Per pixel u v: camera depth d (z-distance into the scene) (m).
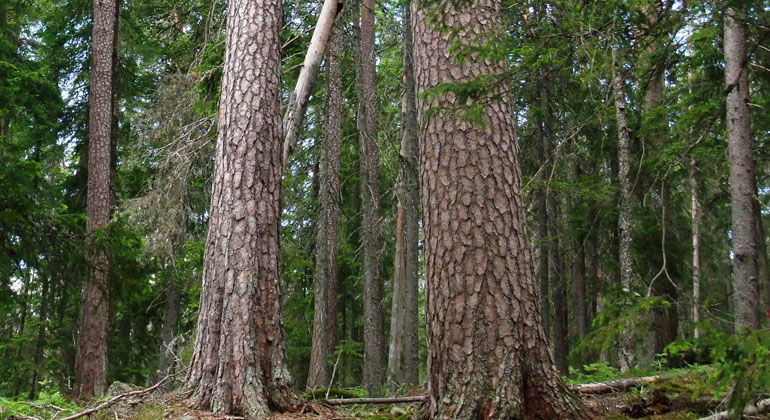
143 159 13.61
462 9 5.51
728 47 7.37
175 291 18.34
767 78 8.10
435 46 5.55
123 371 18.05
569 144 14.01
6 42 13.87
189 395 6.09
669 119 11.27
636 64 5.27
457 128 5.22
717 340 3.10
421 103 5.56
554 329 16.31
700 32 5.34
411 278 13.13
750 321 7.14
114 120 15.55
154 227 13.55
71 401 11.28
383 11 14.90
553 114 14.31
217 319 6.24
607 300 4.23
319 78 14.03
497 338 4.82
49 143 16.77
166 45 16.67
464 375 4.79
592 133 13.98
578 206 15.02
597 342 4.07
